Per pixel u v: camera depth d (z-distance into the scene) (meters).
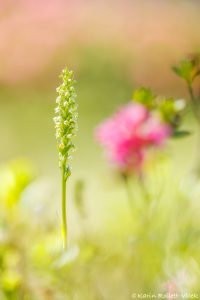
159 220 0.78
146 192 0.79
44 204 0.77
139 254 0.72
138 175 0.85
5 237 0.71
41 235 0.75
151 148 0.85
